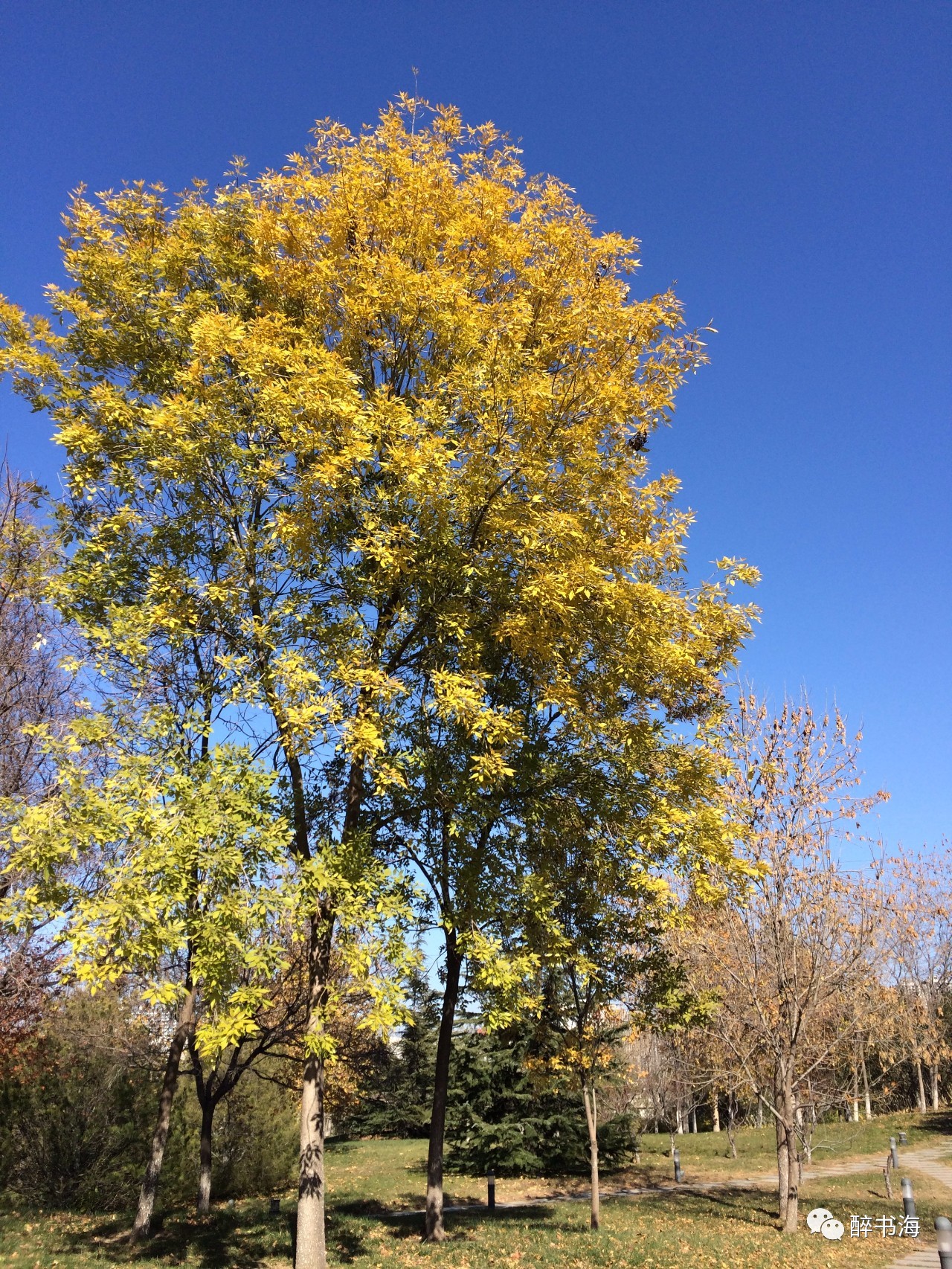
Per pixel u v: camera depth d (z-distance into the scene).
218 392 8.85
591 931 12.81
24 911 7.34
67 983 7.17
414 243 9.91
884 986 18.17
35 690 12.40
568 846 10.94
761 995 15.63
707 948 15.45
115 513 10.12
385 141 10.34
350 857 8.45
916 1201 18.06
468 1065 22.30
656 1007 13.60
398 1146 30.14
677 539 10.20
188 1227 12.84
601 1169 22.75
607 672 9.77
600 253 10.35
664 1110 26.58
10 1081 14.27
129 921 6.93
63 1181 14.91
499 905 9.73
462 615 9.06
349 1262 10.21
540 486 8.97
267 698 8.38
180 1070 12.68
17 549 12.39
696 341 10.12
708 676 10.18
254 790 7.83
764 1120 35.00
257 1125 19.59
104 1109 15.43
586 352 10.00
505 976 8.92
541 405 8.74
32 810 7.41
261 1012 13.84
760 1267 10.94
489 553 9.18
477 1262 10.32
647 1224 14.45
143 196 10.60
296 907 7.83
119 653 9.07
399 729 9.55
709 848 9.66
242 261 10.23
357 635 9.12
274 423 8.56
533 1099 21.11
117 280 9.94
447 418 9.41
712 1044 18.70
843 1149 28.30
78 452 9.65
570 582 8.49
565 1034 14.39
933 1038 24.61
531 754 10.38
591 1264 10.51
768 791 15.23
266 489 9.32
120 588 9.73
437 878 11.16
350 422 8.54
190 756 8.73
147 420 8.61
